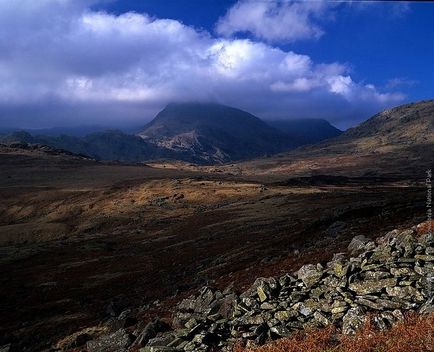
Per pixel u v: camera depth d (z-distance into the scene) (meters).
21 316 51.78
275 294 21.67
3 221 167.62
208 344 19.72
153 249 92.38
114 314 42.62
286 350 16.41
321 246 38.72
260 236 74.88
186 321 24.80
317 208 114.38
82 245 110.00
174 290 46.09
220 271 46.59
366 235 35.00
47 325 45.31
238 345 18.64
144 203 177.25
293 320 19.09
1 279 76.88
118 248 102.69
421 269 17.69
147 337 24.33
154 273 63.78
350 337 15.63
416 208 42.34
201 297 27.80
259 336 18.53
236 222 108.94
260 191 184.25
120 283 62.00
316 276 20.88
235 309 21.91
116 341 25.92
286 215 109.81
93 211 170.50
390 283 17.64
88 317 44.91
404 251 19.73
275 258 41.41
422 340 13.71
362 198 128.25
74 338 34.41
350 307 17.64
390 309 16.56
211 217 128.75
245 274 36.94
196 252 73.44
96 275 72.06
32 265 89.44
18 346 38.81
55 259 94.44
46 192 199.38
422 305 15.88
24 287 69.56
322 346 15.81
